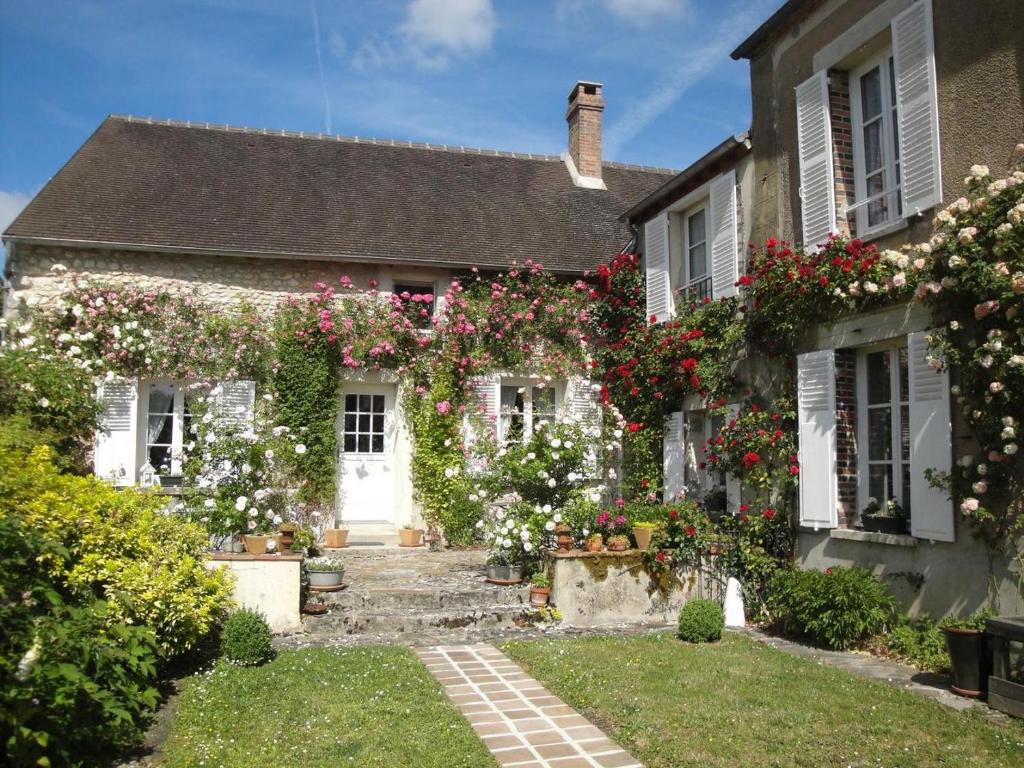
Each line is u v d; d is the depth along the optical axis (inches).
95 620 163.8
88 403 360.5
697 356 350.0
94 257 393.7
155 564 201.8
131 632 172.1
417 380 426.9
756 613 288.8
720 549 298.2
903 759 150.1
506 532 299.0
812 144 288.7
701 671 213.6
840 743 159.3
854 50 272.7
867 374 272.7
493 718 177.6
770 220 315.9
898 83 249.4
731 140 329.1
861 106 282.5
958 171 230.5
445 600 281.6
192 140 502.6
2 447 211.9
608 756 155.0
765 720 173.3
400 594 279.6
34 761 132.9
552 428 325.4
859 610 236.8
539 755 155.3
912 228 247.3
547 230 492.7
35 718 137.0
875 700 187.3
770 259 296.2
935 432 228.8
